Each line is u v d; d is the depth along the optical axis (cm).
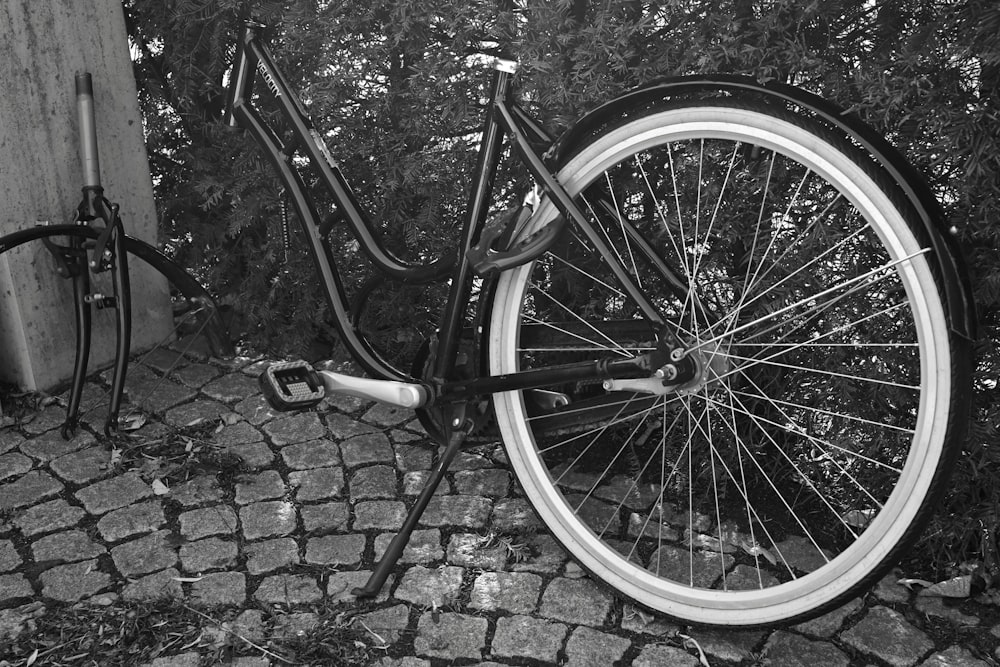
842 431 245
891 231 182
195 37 302
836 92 217
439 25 265
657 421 271
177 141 325
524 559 235
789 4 219
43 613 217
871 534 192
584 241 237
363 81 280
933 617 216
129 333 277
